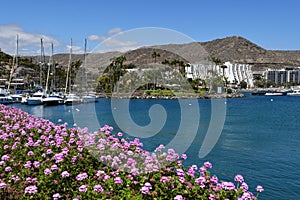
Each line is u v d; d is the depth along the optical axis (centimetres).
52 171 561
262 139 2184
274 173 1312
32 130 909
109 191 482
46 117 3431
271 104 6769
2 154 714
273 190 1106
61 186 523
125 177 531
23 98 5041
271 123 3222
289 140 2148
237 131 2602
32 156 666
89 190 488
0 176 584
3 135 808
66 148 639
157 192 476
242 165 1433
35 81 9231
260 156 1622
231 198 488
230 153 1666
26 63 10900
